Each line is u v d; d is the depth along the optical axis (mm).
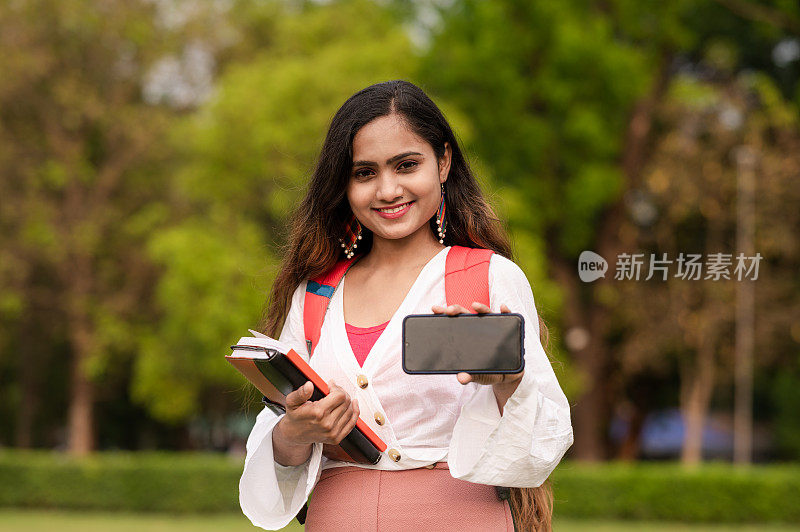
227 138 21375
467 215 2445
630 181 23094
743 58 25281
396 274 2359
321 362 2307
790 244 21578
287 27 23375
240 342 2127
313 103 20766
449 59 22625
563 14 22000
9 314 25578
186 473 19828
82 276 25422
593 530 15602
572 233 22734
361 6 23688
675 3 22672
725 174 21891
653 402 30656
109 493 20031
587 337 24219
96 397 29391
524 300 2289
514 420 2025
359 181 2324
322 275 2451
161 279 24156
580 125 21609
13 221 24906
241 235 21328
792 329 22766
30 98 25094
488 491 2227
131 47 25125
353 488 2258
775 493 17625
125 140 25375
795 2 21203
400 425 2227
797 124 22500
